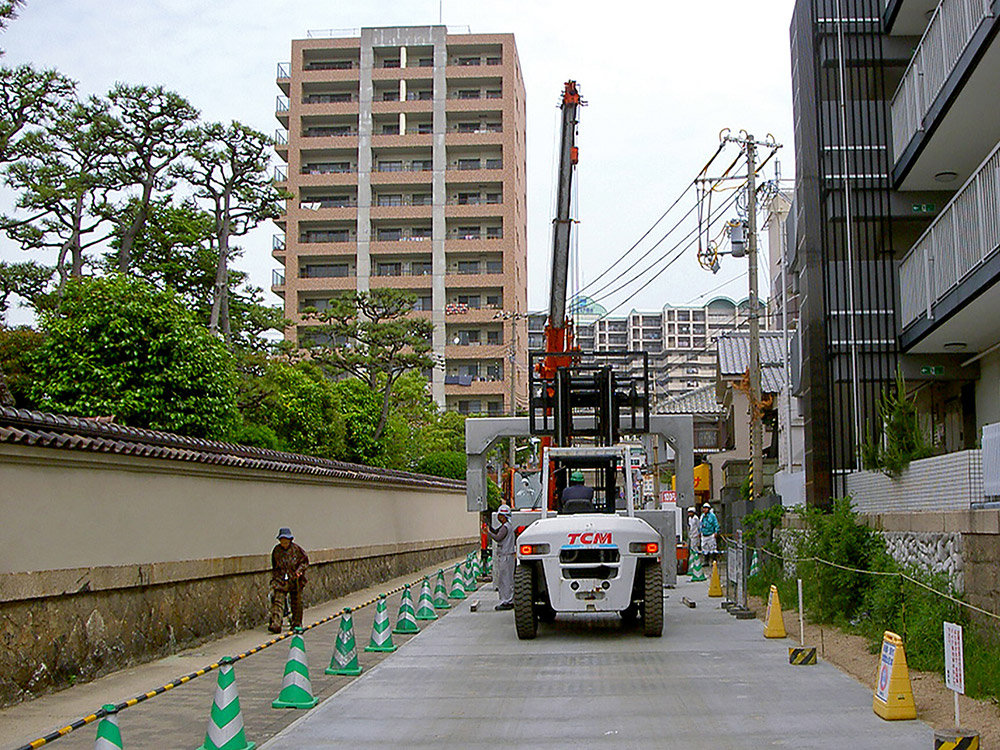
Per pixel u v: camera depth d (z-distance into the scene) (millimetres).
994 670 8914
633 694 9594
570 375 18328
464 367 72188
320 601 20016
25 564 9906
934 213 17656
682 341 142500
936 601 10594
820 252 17844
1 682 9352
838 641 12742
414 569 29594
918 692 9102
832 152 18000
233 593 15383
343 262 74000
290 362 38656
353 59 76500
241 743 7453
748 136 24969
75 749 7680
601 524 13727
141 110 29109
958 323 14883
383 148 74312
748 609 16406
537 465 22562
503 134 73812
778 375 36875
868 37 18141
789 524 19125
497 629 15336
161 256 33312
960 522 10727
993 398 16641
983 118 14375
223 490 15117
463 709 9039
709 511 28344
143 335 18719
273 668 11828
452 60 76125
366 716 8781
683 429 20797
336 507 21562
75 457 10742
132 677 11195
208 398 19297
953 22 13719
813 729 7859
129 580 11852
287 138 75000
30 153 27422
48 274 28891
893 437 13953
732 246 26469
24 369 20453
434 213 73062
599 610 13531
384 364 41562
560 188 22234
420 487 30422
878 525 14047
